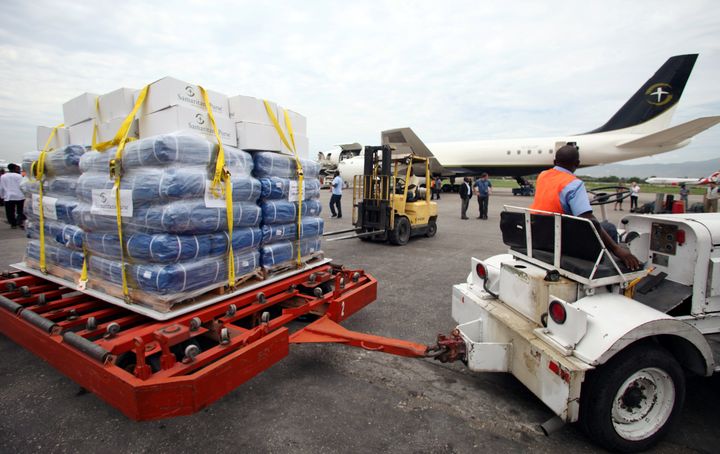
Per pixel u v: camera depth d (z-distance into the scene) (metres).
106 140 2.89
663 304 2.38
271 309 3.58
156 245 2.29
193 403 1.84
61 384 2.71
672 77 19.84
